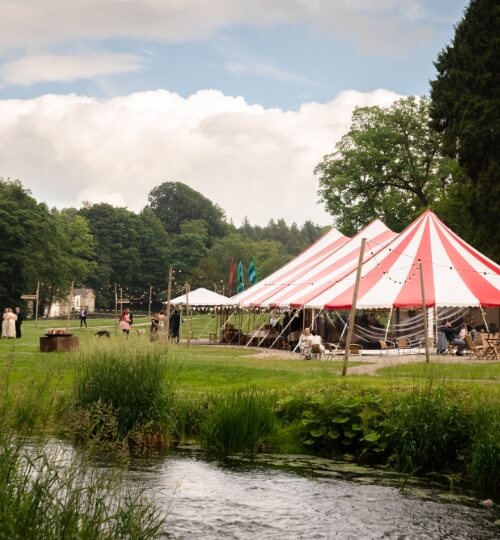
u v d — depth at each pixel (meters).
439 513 8.50
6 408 6.44
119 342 12.34
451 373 16.05
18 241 72.12
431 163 50.31
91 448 6.60
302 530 7.73
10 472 5.47
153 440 11.80
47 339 22.55
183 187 152.38
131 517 5.71
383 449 10.98
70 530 5.15
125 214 125.12
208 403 12.67
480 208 36.47
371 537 7.61
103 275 118.50
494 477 9.69
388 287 25.88
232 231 161.62
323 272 30.62
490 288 25.69
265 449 11.91
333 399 12.15
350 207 51.53
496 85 36.19
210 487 9.27
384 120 50.66
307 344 23.33
